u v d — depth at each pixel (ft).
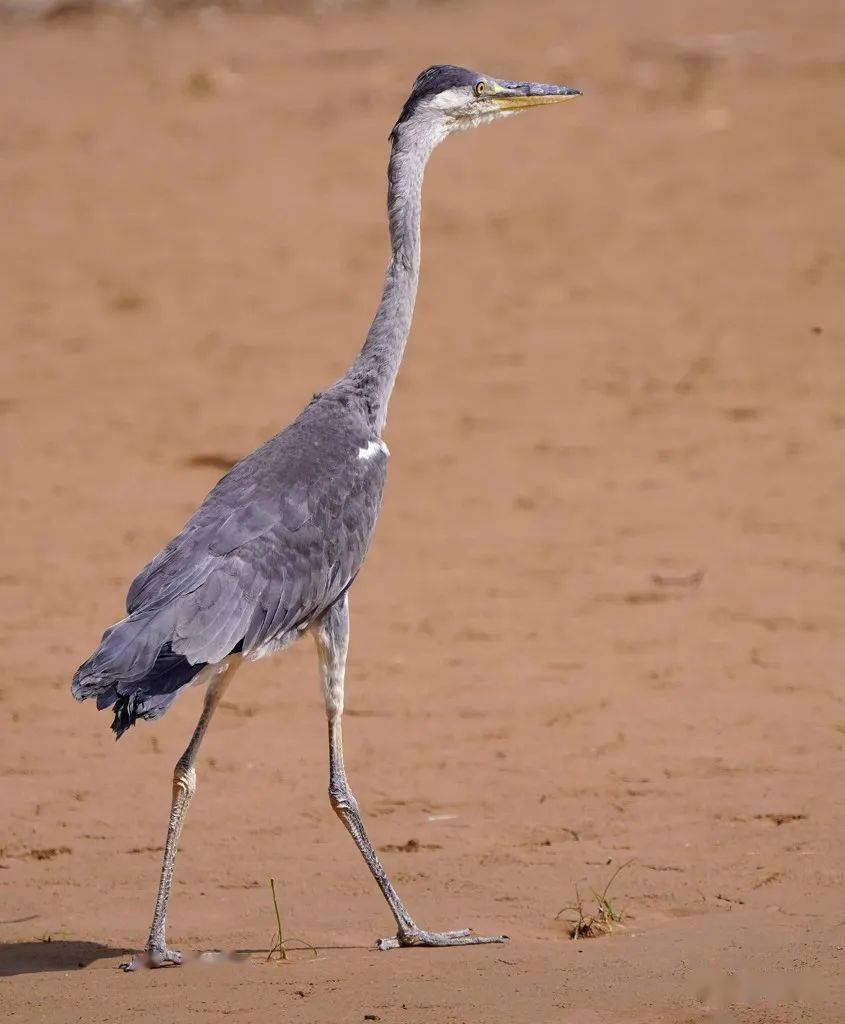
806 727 48.78
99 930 34.71
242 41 227.20
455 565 69.87
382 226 143.95
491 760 47.01
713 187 149.59
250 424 92.99
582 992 29.01
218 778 46.26
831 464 84.02
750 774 44.68
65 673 56.18
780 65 194.49
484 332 114.01
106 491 81.46
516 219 143.43
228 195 154.81
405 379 103.96
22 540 73.51
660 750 47.19
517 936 33.60
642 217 141.90
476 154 167.63
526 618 62.34
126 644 30.68
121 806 43.83
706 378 101.30
